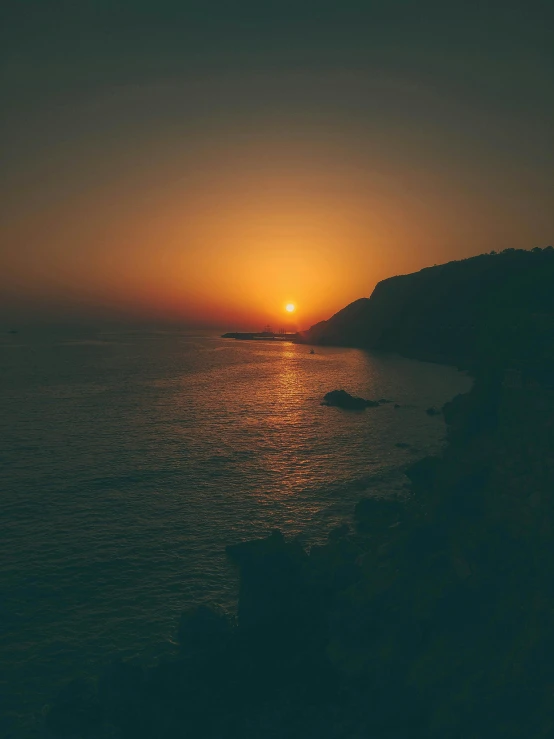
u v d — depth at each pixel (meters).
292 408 90.06
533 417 25.69
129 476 49.69
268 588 25.16
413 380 130.75
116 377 140.12
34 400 98.12
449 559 23.36
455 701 16.72
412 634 20.81
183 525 38.03
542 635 16.56
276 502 42.69
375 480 48.06
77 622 26.39
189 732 19.17
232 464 53.94
